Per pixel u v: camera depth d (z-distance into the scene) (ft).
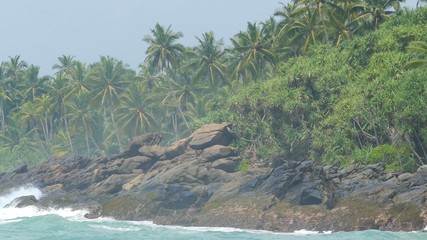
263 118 631.97
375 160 467.52
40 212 510.99
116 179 574.56
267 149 595.88
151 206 461.37
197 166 509.35
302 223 381.40
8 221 456.45
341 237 328.08
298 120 595.88
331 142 527.81
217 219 419.54
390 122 490.90
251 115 644.27
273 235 356.79
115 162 631.56
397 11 629.10
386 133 508.53
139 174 585.63
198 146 590.14
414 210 350.02
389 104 464.24
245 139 613.11
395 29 563.48
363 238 318.24
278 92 602.03
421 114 443.73
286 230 380.17
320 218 378.53
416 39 545.03
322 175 411.75
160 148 608.19
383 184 382.42
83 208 505.25
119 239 340.39
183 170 501.97
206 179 499.51
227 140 609.42
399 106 459.32
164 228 402.11
